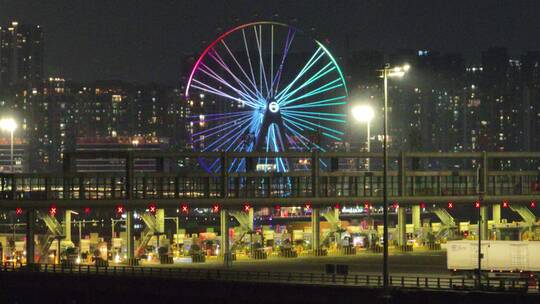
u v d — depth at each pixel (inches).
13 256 7268.7
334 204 7859.3
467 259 5753.0
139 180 7347.4
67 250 7170.3
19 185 6939.0
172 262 7293.3
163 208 7293.3
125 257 7544.3
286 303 5078.7
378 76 4938.5
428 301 4690.0
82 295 5821.9
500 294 4539.9
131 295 5659.5
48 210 6884.8
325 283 5078.7
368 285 4931.1
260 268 6747.1
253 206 7568.9
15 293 6023.6
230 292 5255.9
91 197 7209.6
